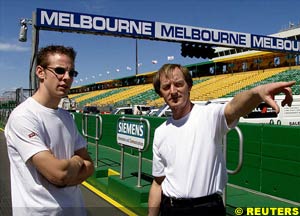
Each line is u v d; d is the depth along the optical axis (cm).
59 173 201
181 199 236
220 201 241
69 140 223
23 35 1326
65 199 213
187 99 248
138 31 1509
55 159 201
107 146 1198
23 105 213
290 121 1563
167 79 245
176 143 243
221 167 244
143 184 601
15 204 207
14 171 211
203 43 1645
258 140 574
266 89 193
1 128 2469
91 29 1412
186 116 246
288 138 518
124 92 5888
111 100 5519
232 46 1727
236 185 622
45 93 216
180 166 239
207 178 235
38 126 207
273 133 545
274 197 538
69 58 219
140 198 543
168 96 245
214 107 238
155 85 257
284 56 3869
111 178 657
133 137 610
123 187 602
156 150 263
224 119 231
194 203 234
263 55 3962
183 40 1600
